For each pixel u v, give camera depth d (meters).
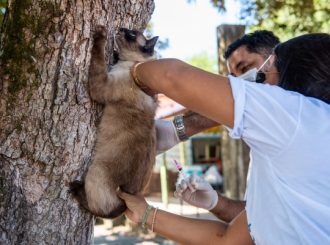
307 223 1.45
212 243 1.92
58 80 2.21
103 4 2.34
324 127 1.49
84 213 2.41
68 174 2.31
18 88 2.19
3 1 5.10
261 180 1.55
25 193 2.23
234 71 3.13
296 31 7.03
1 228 2.23
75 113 2.29
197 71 1.61
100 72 2.39
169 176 14.16
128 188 2.68
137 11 2.61
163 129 2.94
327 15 6.88
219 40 6.68
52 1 2.16
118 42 2.67
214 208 2.42
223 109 1.53
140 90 2.73
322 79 1.65
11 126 2.21
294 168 1.47
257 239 1.58
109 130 2.60
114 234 8.72
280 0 7.04
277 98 1.52
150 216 2.12
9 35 2.22
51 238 2.29
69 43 2.21
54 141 2.23
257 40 3.06
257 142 1.53
